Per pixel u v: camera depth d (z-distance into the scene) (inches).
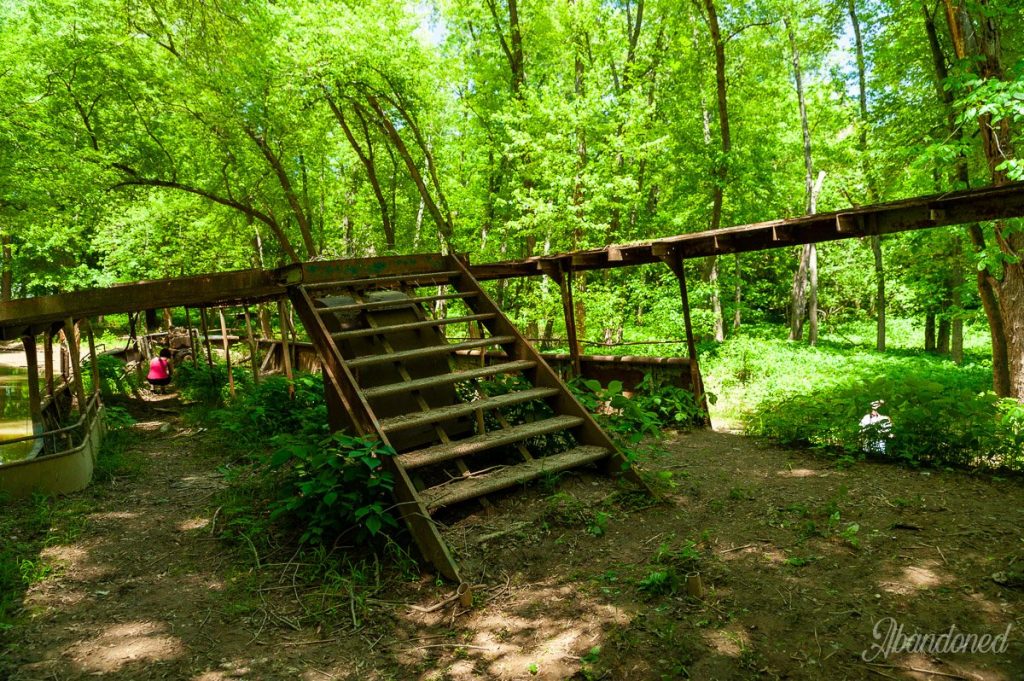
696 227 740.7
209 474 252.8
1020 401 341.4
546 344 652.7
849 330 1112.2
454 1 635.5
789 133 834.2
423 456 175.3
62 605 142.5
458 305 628.4
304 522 179.2
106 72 578.9
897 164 463.5
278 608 137.9
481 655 116.9
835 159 732.7
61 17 540.1
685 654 110.8
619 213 650.2
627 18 769.6
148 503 217.0
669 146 575.2
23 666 118.2
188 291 221.1
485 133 662.5
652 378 330.3
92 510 208.5
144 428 358.9
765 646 112.0
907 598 124.5
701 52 660.1
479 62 658.2
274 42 536.1
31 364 300.8
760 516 173.0
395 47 554.6
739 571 139.9
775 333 1055.6
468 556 152.7
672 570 136.7
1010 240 344.8
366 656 119.1
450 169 748.6
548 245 583.8
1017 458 201.2
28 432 311.3
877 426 219.8
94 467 255.9
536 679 108.0
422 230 827.4
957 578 131.0
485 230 685.9
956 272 569.0
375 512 154.3
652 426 242.8
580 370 369.4
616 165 571.5
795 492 190.9
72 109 597.0
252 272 218.1
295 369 569.9
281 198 741.3
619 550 155.6
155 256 767.7
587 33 610.9
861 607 122.5
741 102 744.3
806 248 908.6
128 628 132.0
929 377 499.2
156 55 574.6
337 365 198.1
